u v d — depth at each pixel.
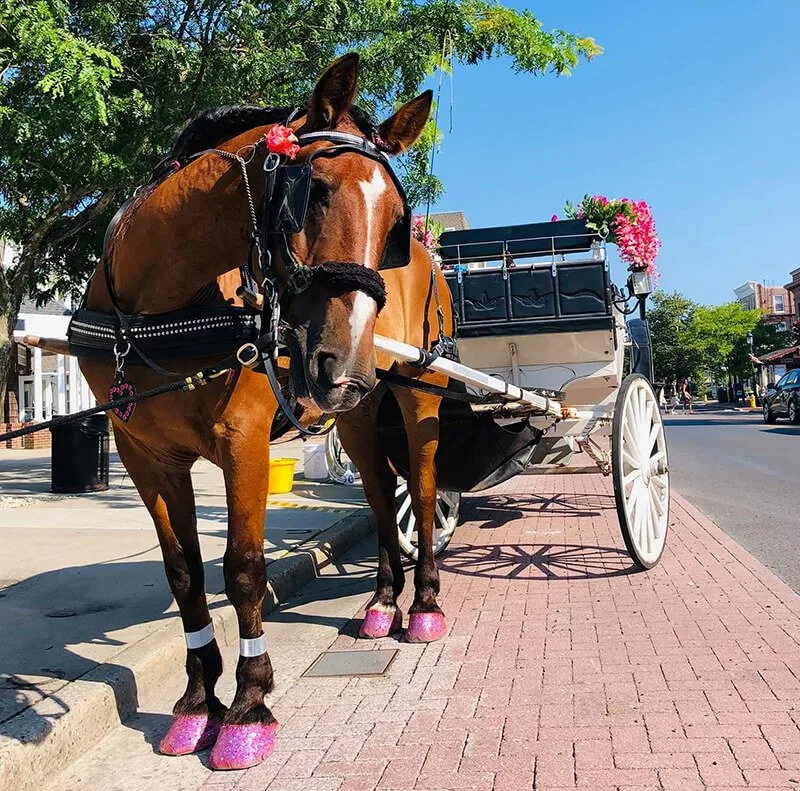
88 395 21.22
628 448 5.66
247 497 3.05
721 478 11.23
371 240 2.57
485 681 3.78
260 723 3.17
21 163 7.75
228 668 4.28
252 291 3.04
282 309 2.66
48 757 3.11
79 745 3.30
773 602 4.79
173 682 4.11
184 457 3.27
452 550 6.71
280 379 3.13
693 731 3.10
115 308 3.20
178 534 3.37
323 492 10.45
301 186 2.51
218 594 5.27
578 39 10.35
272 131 2.62
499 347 6.44
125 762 3.24
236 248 2.93
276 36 8.67
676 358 56.69
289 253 2.57
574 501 9.23
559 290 6.15
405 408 4.64
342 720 3.46
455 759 3.01
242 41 8.51
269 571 5.73
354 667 4.09
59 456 10.46
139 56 8.60
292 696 3.78
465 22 9.40
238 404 2.98
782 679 3.56
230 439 3.00
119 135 8.29
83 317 3.30
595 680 3.69
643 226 7.02
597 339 6.27
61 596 5.20
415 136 3.01
